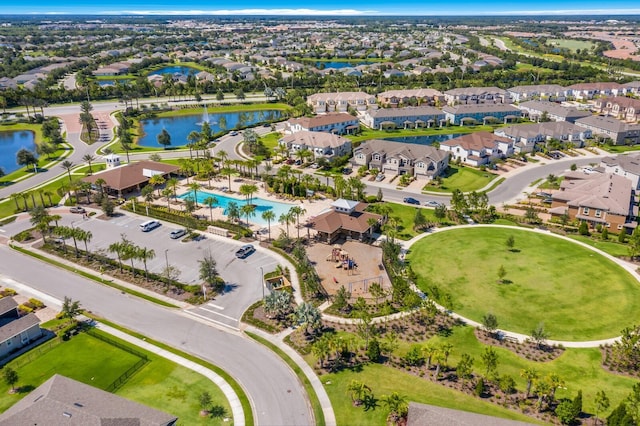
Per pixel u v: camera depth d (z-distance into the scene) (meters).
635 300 76.50
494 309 74.94
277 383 59.00
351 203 103.38
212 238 99.25
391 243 89.44
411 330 70.00
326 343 60.59
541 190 125.19
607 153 161.62
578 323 71.31
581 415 53.47
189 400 55.94
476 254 91.94
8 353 64.62
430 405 51.22
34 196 121.81
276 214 111.81
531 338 67.81
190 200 116.19
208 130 182.12
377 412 53.81
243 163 137.75
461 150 152.75
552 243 96.38
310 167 148.12
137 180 126.25
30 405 48.09
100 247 94.81
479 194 110.25
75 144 173.62
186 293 79.25
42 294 78.94
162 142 167.75
